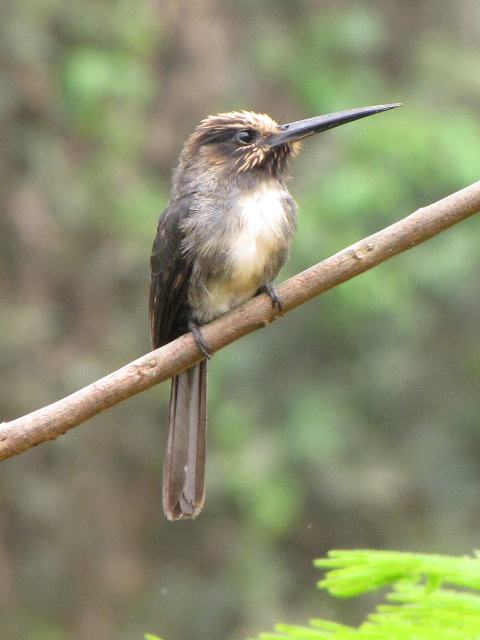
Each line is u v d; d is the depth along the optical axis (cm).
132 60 1527
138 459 1526
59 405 471
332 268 518
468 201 493
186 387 630
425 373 1578
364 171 1482
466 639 313
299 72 1628
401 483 1517
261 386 1555
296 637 315
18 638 1431
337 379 1565
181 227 647
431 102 1605
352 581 336
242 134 659
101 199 1527
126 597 1486
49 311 1514
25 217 1495
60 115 1511
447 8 1720
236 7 1664
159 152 1587
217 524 1524
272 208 649
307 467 1502
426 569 331
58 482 1498
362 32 1645
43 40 1495
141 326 1543
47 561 1469
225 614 1477
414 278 1526
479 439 1562
